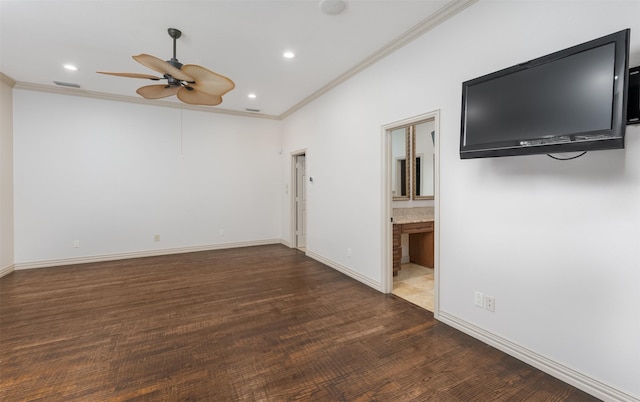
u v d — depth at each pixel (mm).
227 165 5738
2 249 3996
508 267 2131
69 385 1818
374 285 3500
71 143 4562
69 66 3627
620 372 1628
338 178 4145
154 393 1760
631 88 1562
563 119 1668
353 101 3770
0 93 3928
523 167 2027
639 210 1549
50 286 3602
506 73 1929
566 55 1649
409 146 4500
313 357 2129
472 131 2141
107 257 4836
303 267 4438
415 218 4379
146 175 5082
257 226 6062
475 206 2338
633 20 1557
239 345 2291
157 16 2568
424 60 2748
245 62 3494
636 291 1564
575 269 1790
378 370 1979
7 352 2176
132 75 2559
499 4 2137
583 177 1748
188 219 5438
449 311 2596
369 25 2717
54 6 2420
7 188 4105
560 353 1868
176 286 3617
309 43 3055
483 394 1750
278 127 6172
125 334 2457
